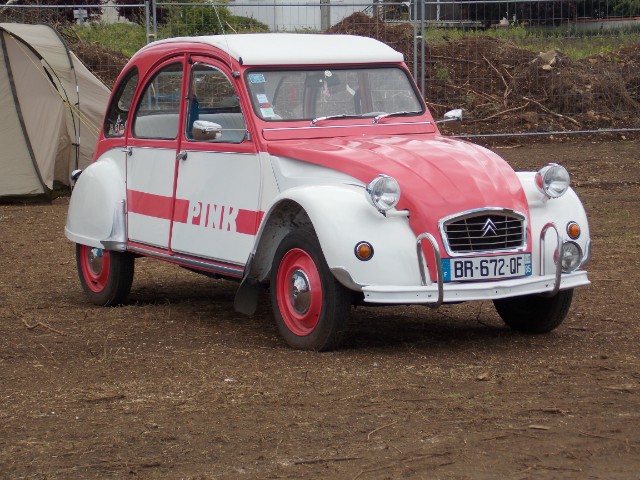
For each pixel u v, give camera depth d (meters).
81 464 5.11
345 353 7.15
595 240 11.90
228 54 7.91
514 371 6.66
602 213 13.66
